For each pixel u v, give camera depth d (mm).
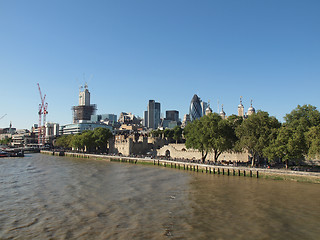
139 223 39000
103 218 41219
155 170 98125
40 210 45375
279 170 72000
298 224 38406
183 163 101188
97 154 162250
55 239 33469
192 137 99375
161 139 175500
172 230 36312
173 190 61000
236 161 103188
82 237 34000
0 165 117188
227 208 46344
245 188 62031
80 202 50438
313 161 87188
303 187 61812
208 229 36688
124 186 65875
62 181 73375
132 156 141375
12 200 52031
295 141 69750
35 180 75125
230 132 95625
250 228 37000
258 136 82062
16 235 34750
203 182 70688
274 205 47844
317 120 73688
